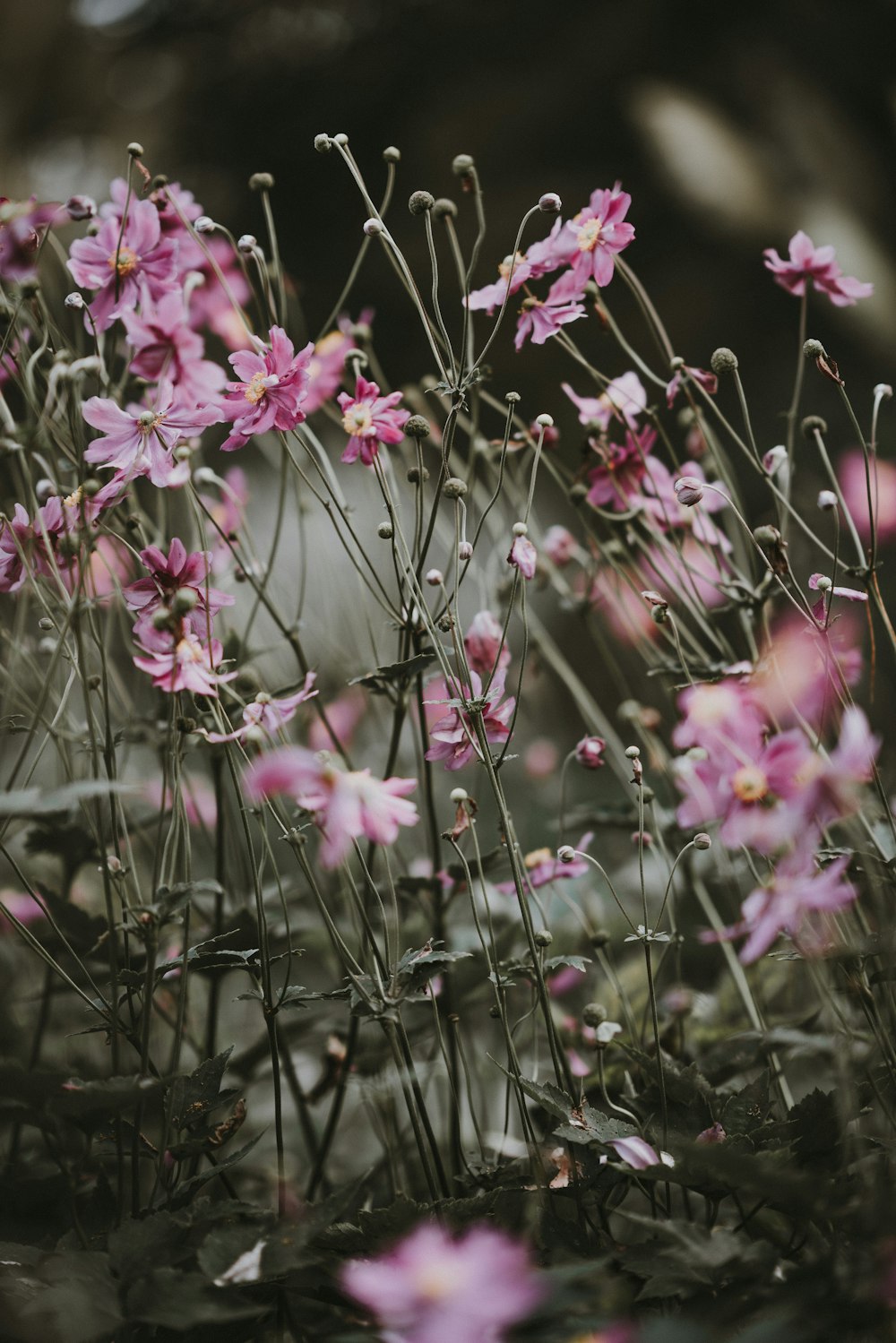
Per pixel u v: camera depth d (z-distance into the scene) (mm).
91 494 1272
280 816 1300
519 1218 1231
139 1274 1190
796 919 1196
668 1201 1279
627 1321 1193
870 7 4250
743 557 1487
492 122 4430
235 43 4656
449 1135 1479
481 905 1564
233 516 1486
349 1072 1401
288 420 1281
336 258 4473
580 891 1577
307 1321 1250
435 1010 1340
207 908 1450
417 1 4586
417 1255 1145
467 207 4320
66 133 4082
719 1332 1175
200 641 1296
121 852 1384
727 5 4422
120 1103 1217
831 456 3439
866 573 1315
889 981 1249
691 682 1318
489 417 2418
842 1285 1177
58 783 1482
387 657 1632
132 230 1321
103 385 1353
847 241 4172
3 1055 1434
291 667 1628
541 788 2047
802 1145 1232
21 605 1301
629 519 1433
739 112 4453
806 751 1191
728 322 4273
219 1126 1267
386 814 1203
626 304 4121
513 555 1301
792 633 1284
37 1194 1315
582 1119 1244
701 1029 1470
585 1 4500
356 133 4641
